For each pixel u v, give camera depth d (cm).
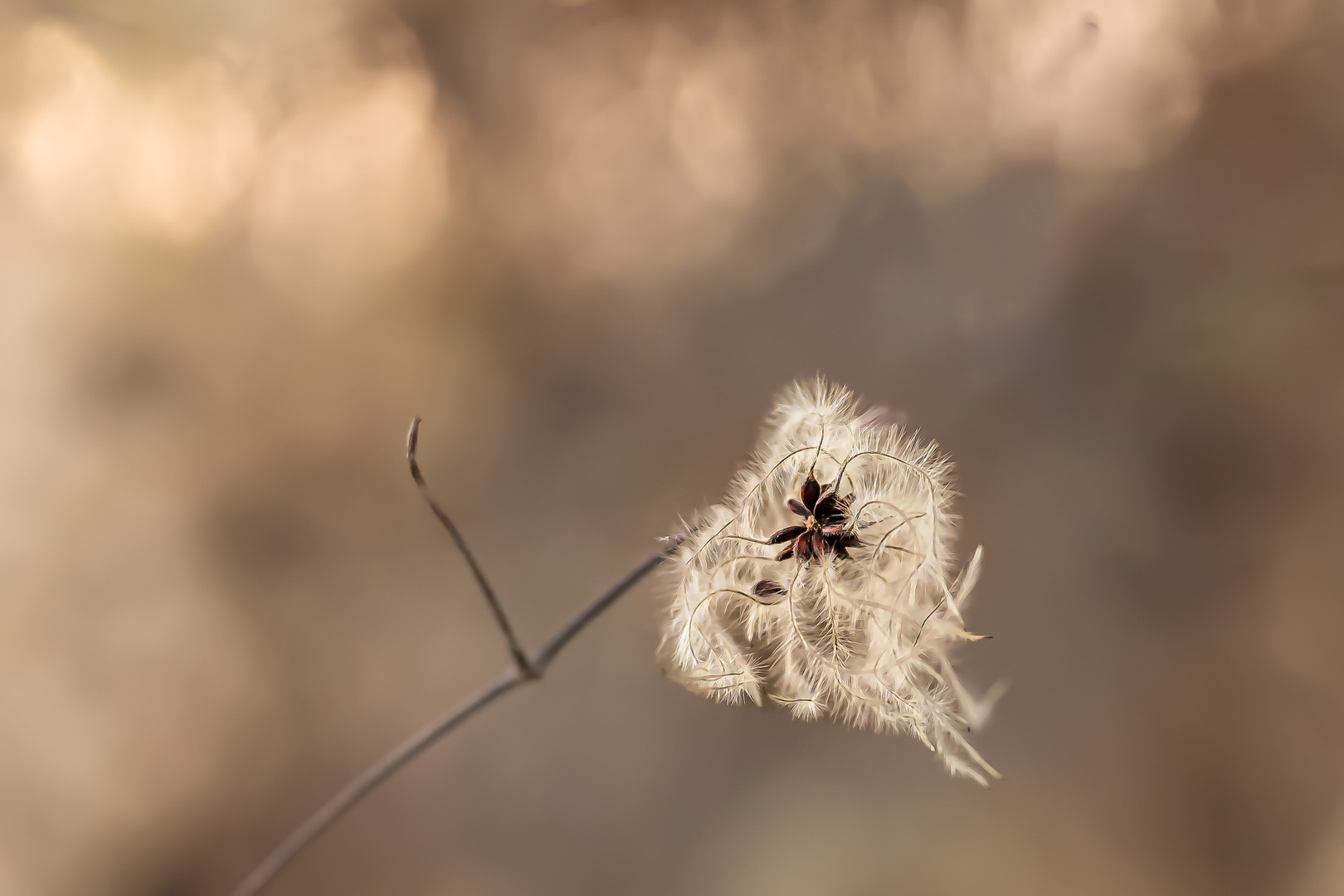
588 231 92
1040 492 65
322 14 93
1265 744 55
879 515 33
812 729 63
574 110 96
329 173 92
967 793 58
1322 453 61
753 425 75
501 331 87
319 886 61
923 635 33
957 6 78
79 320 76
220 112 88
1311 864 51
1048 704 59
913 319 74
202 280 83
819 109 87
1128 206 69
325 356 83
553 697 67
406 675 69
